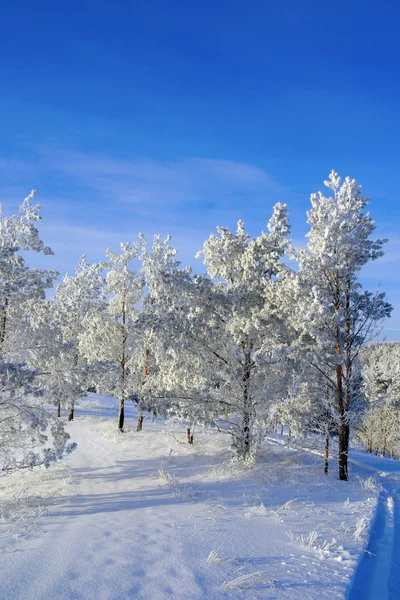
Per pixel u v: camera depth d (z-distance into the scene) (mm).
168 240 26328
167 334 17594
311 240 16797
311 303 15297
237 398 17344
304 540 8094
